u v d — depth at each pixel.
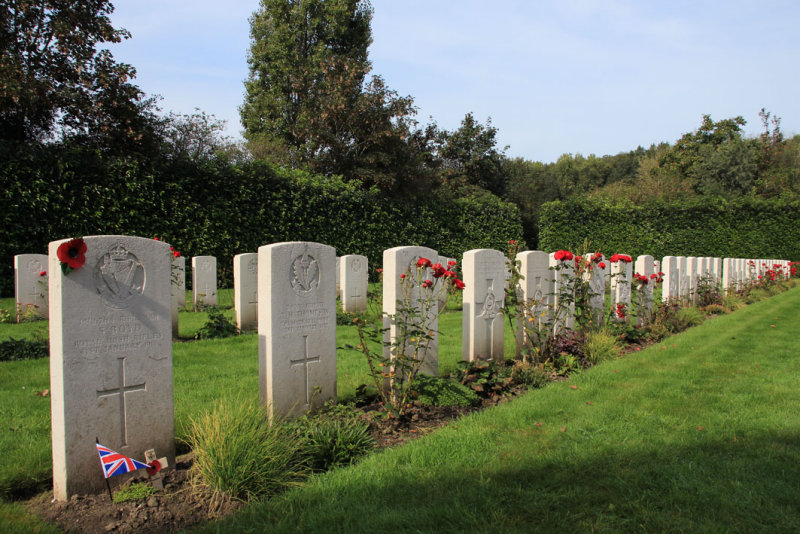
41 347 7.25
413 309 5.38
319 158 24.03
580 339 7.52
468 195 34.25
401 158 23.70
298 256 4.83
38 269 10.79
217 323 9.15
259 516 3.06
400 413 4.73
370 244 21.17
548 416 4.80
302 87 25.92
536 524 2.96
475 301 6.73
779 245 28.16
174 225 15.40
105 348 3.51
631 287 9.95
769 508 3.10
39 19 15.27
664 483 3.43
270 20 30.50
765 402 5.22
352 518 2.99
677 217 26.64
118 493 3.35
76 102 15.14
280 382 4.73
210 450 3.39
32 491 3.54
